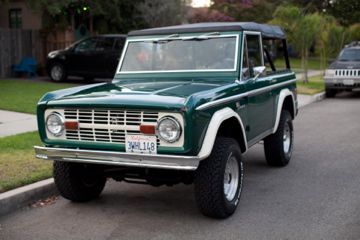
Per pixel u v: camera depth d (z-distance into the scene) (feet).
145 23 82.02
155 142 16.87
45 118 18.63
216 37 21.49
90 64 65.62
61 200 21.36
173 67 21.85
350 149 31.55
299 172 25.85
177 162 16.40
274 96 24.64
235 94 19.43
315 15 73.46
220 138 18.60
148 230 17.75
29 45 74.69
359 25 108.88
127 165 17.16
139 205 20.57
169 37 22.24
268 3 126.72
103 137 17.74
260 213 19.38
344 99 61.36
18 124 35.65
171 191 22.54
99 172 19.93
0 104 43.45
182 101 16.56
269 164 27.09
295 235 17.12
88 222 18.69
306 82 74.49
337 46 84.94
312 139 35.06
